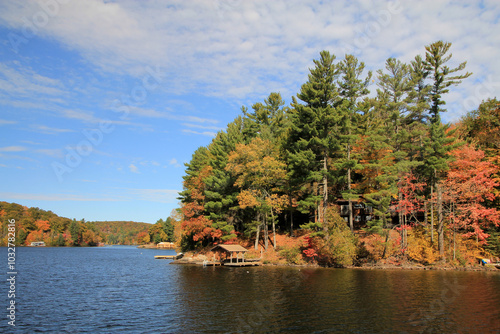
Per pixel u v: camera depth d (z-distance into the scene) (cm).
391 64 5362
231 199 6419
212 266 5719
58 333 1883
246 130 7831
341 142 5228
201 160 8494
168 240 19475
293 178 5688
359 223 6588
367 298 2670
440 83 5412
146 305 2552
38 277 4500
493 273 4209
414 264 4847
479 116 5928
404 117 5381
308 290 3041
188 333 1838
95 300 2783
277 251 5866
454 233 4828
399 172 4912
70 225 19038
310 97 5538
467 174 4794
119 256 10319
